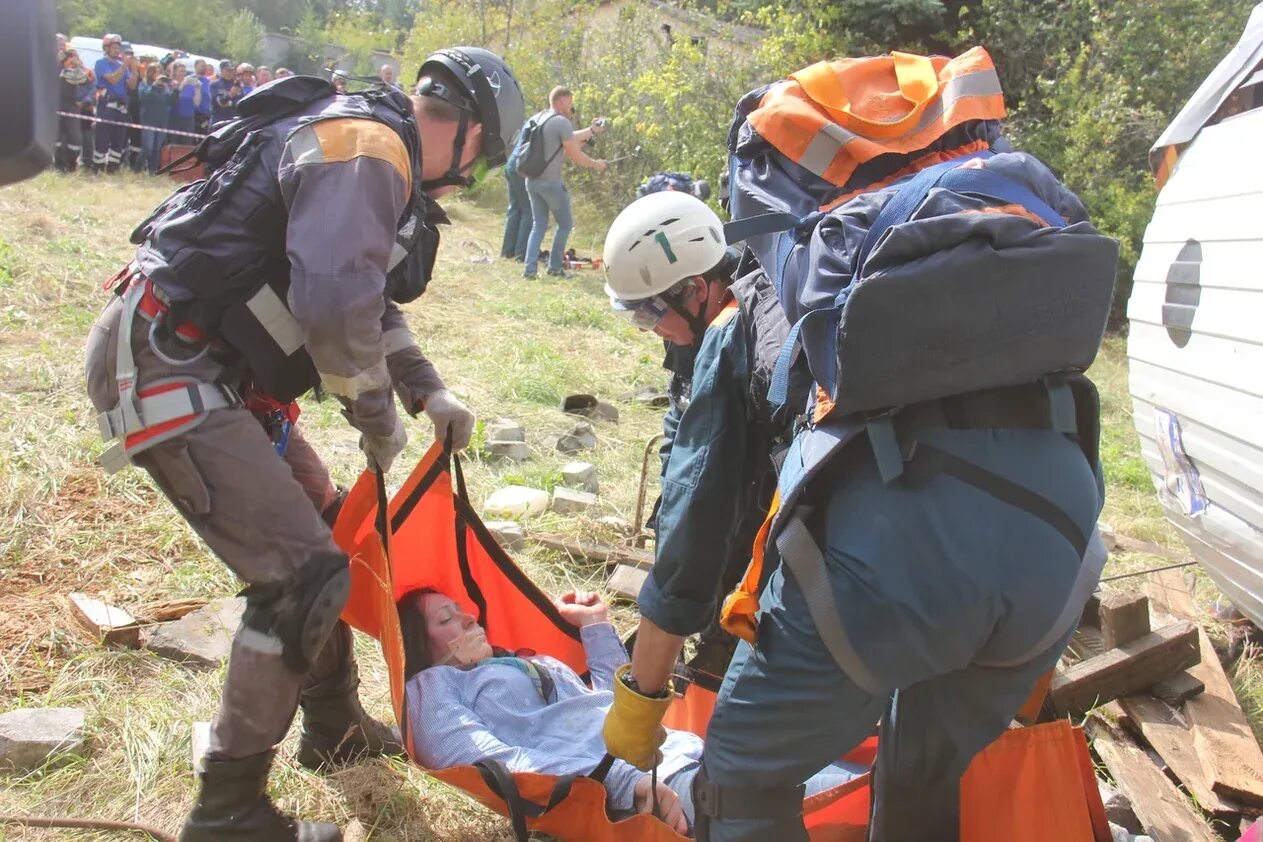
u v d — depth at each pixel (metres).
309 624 2.20
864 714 1.89
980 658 1.88
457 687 2.79
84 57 17.95
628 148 15.11
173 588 3.59
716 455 1.99
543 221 10.42
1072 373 1.85
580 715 2.74
